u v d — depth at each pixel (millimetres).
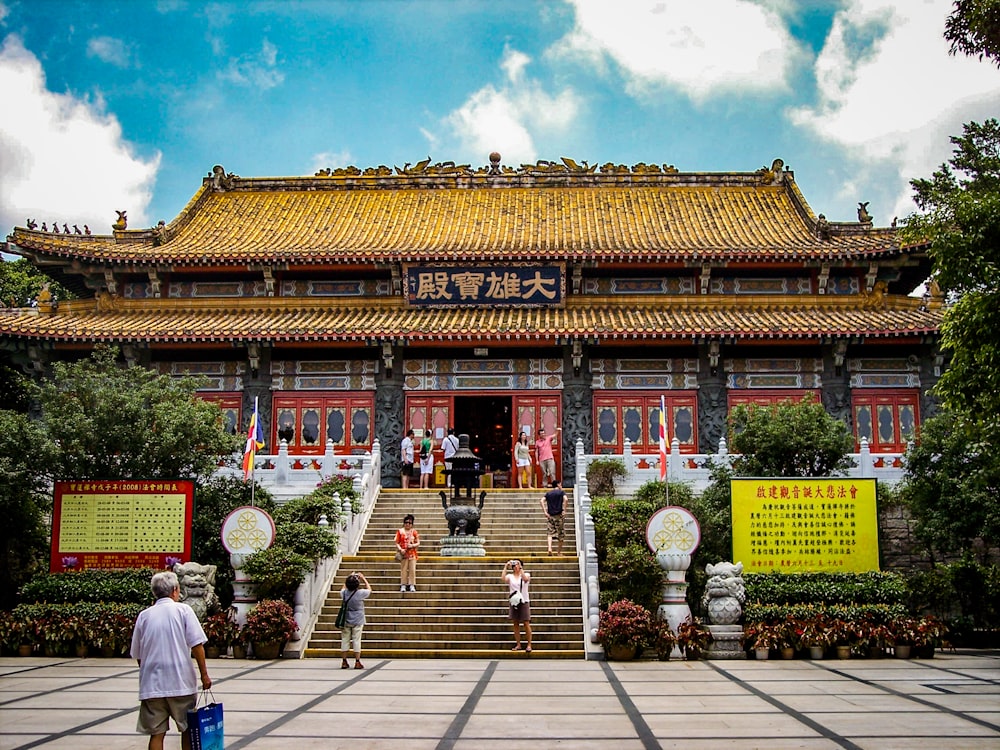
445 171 47562
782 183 46594
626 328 36000
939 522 25578
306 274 41344
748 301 39875
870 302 39531
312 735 12539
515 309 39438
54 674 19234
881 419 37594
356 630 20281
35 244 38625
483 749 11688
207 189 47438
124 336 36219
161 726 10367
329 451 32531
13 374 41156
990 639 25062
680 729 12945
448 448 35125
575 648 22547
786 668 20156
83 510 25328
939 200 18625
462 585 25203
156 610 10609
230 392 38906
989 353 17188
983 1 16125
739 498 24688
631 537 25094
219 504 27219
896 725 13180
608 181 47031
